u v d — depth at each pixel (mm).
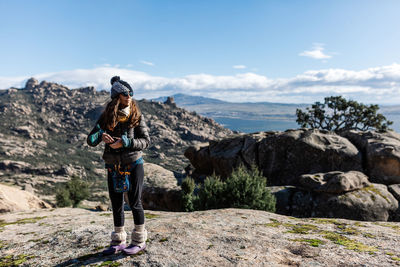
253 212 5559
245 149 20156
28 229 5246
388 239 3410
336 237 3521
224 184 12047
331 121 67250
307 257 2775
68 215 6953
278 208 13391
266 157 19094
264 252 2949
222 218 4844
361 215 12242
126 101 2678
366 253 2842
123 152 2787
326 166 17188
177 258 2826
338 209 12555
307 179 13883
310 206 13094
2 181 171375
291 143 18359
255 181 11633
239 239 3412
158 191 18141
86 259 3084
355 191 13078
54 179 187625
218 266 2600
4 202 12297
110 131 2758
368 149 16359
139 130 2877
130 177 2881
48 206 14953
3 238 4582
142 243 3090
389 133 17859
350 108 64750
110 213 6957
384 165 15328
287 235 3658
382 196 12805
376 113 62844
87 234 4203
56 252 3521
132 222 5109
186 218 4828
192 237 3541
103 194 125250
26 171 194375
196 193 16828
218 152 21625
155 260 2791
